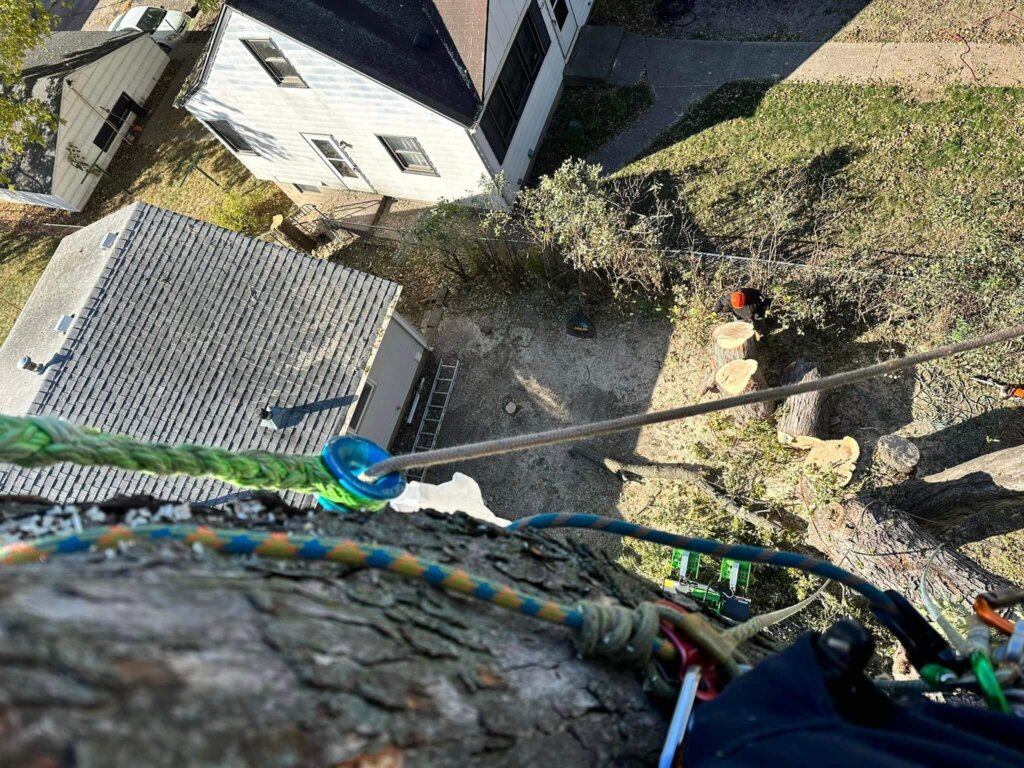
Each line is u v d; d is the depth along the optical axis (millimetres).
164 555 984
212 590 891
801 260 10719
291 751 742
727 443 10062
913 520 8242
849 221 10789
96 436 1199
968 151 10664
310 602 995
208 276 10992
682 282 11047
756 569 9266
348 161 13516
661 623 1314
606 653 1216
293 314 10984
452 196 13344
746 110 12312
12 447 1086
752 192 11547
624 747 1197
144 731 645
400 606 1145
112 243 11070
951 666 1376
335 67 11008
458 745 944
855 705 1045
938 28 11719
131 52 17875
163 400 10180
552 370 11828
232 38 11336
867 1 12383
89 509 1257
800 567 1593
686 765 1075
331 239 14828
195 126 17766
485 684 1077
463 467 11664
